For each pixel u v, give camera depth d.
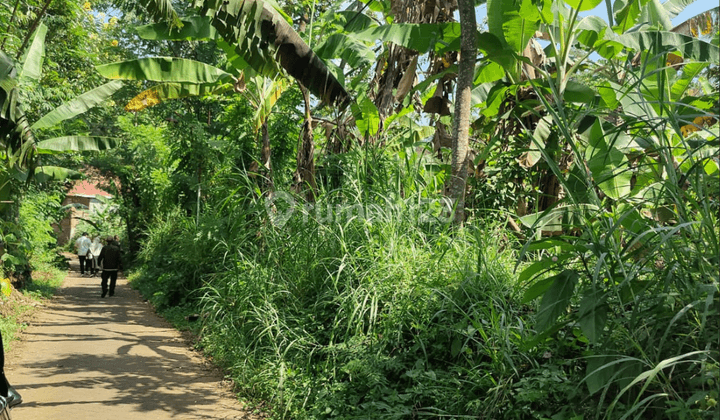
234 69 12.03
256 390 6.53
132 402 6.28
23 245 14.12
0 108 6.12
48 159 17.50
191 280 13.76
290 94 14.16
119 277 27.02
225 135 16.62
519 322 5.18
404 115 12.69
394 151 10.59
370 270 6.86
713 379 3.53
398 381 5.86
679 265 3.95
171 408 6.10
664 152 4.20
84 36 17.06
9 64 6.09
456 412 5.02
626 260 4.35
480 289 6.10
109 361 8.35
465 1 8.13
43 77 15.29
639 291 4.13
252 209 9.53
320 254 7.99
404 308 6.23
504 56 8.95
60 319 12.58
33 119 14.61
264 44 7.77
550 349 5.04
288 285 8.05
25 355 8.70
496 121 10.26
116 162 27.47
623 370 3.98
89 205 45.16
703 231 4.00
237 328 8.27
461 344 5.72
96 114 19.33
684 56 8.70
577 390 4.39
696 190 4.02
